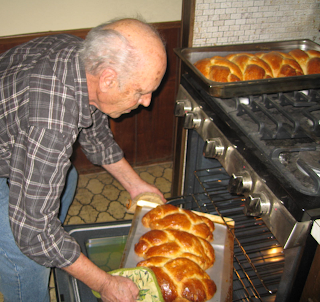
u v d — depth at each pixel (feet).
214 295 2.96
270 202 2.66
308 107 3.46
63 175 2.55
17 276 3.30
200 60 4.04
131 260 3.22
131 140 7.20
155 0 5.68
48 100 2.38
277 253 3.98
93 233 3.85
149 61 2.39
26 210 2.47
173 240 3.27
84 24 5.64
